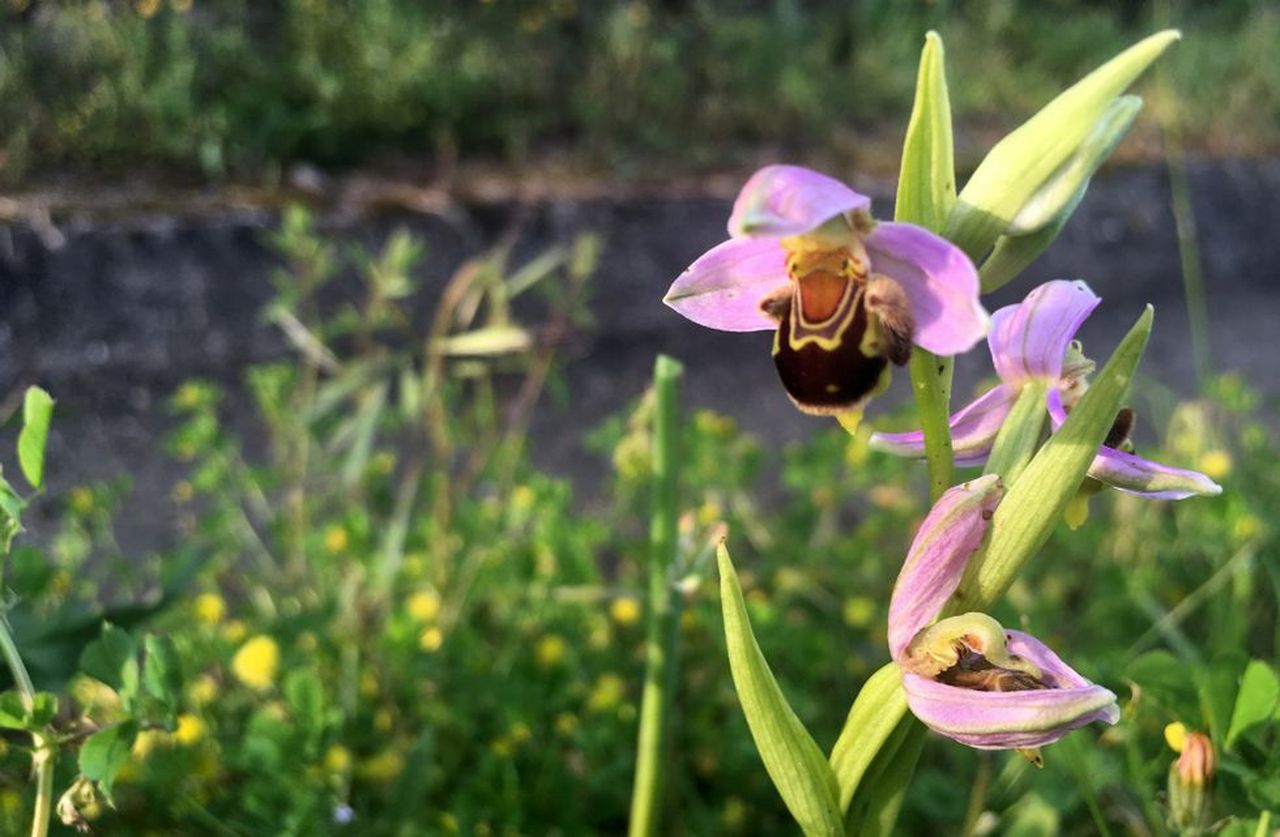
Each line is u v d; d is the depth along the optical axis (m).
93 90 0.38
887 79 0.55
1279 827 0.14
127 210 0.33
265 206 0.35
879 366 0.12
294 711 0.16
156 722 0.13
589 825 0.18
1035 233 0.11
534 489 0.24
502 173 0.41
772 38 0.52
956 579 0.11
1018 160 0.11
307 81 0.40
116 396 0.31
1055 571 0.27
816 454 0.28
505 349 0.22
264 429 0.32
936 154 0.11
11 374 0.30
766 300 0.12
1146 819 0.17
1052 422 0.13
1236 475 0.28
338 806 0.17
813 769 0.12
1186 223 0.31
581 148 0.45
